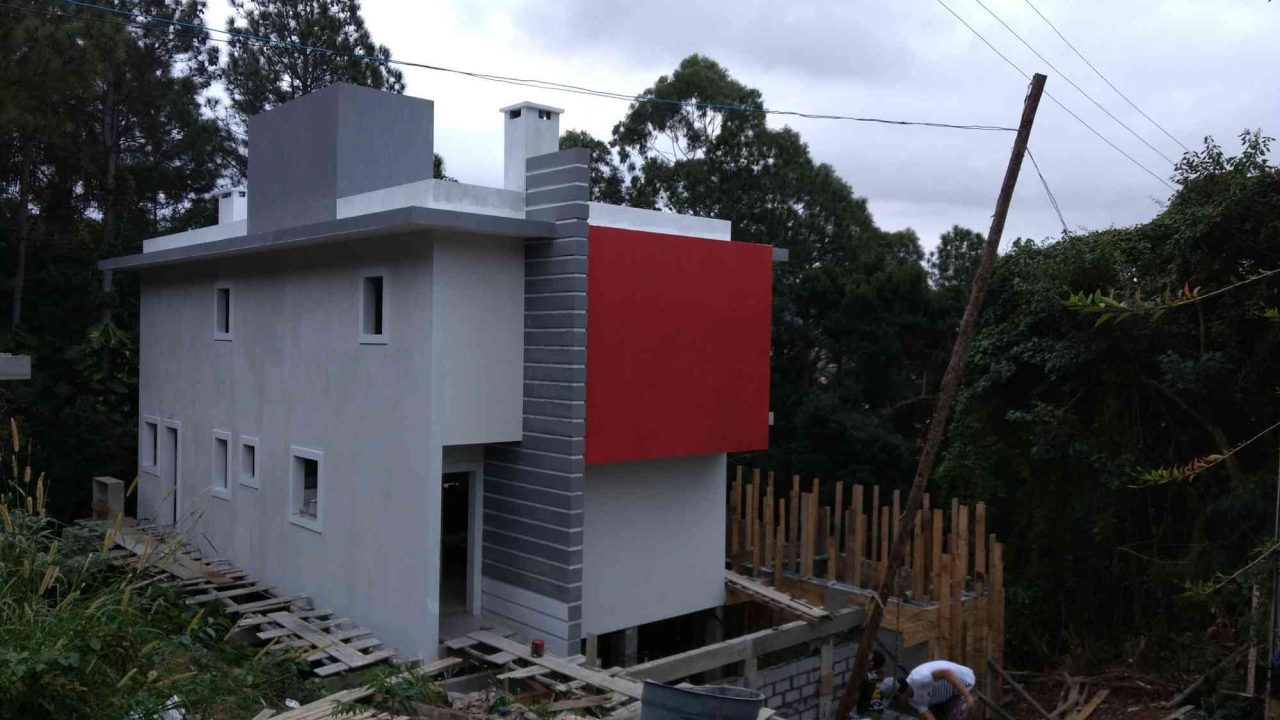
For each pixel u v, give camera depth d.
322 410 12.87
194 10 27.08
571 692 9.74
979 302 9.42
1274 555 10.95
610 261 11.74
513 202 11.92
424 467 11.02
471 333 11.33
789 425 25.83
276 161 14.60
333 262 12.68
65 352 22.78
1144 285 14.92
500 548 12.27
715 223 14.03
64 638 6.12
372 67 30.25
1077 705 13.95
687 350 12.73
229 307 15.34
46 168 24.27
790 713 12.92
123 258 17.55
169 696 6.93
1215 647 13.54
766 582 15.14
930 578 14.45
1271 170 13.72
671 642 15.40
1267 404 14.26
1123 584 15.94
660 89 31.11
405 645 11.17
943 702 9.44
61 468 20.94
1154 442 15.70
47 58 18.88
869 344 26.78
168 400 17.36
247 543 14.53
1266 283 13.66
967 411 18.28
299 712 8.21
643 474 13.32
